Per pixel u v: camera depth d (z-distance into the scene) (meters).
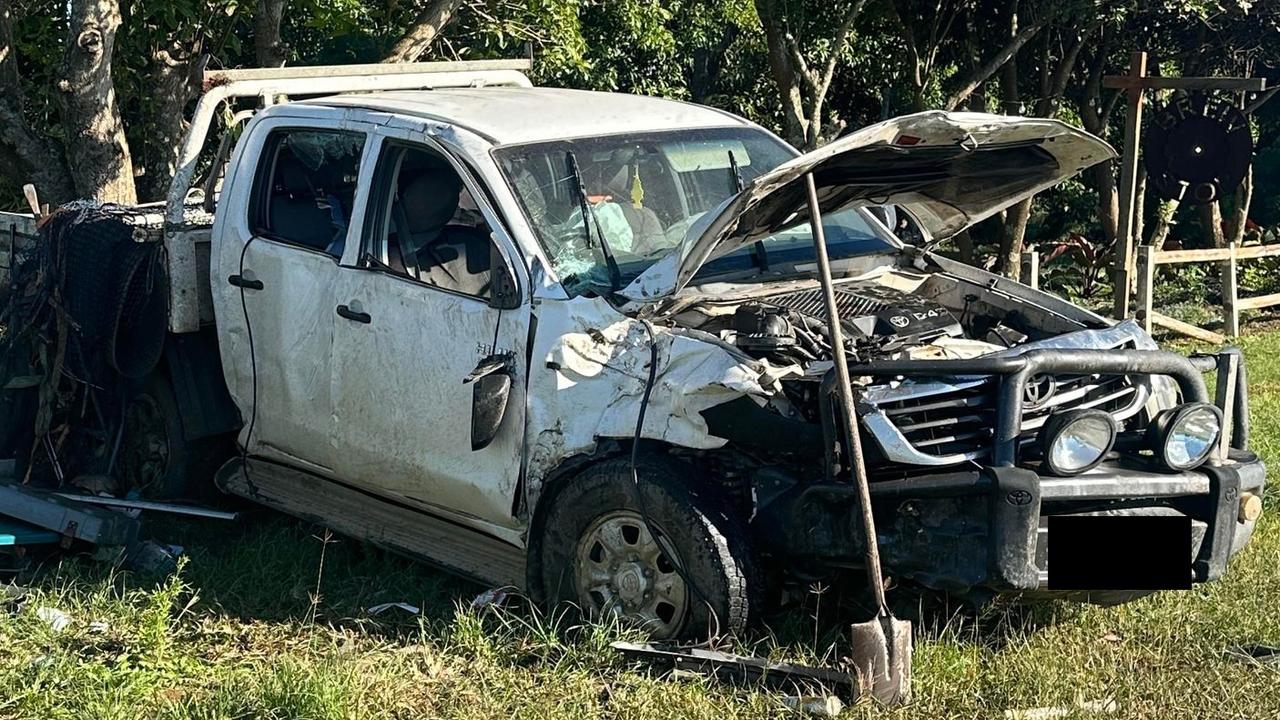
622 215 5.49
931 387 4.58
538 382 5.04
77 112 9.13
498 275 5.21
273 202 6.20
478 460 5.26
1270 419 8.17
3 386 6.83
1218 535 4.64
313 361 5.86
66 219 6.86
